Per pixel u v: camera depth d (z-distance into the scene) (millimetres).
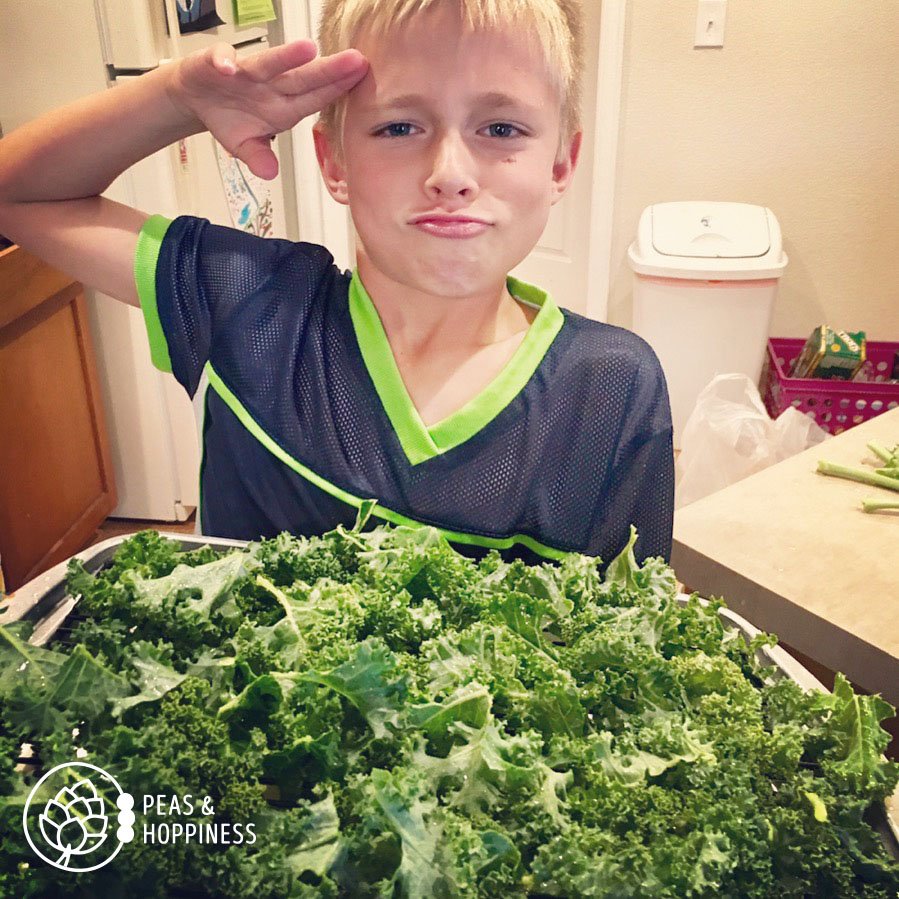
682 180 2604
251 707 562
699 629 664
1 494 1782
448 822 492
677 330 2426
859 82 2420
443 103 738
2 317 1708
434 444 857
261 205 2307
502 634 627
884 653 1048
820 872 514
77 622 670
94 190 936
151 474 2271
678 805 523
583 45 889
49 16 1786
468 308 875
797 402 2256
